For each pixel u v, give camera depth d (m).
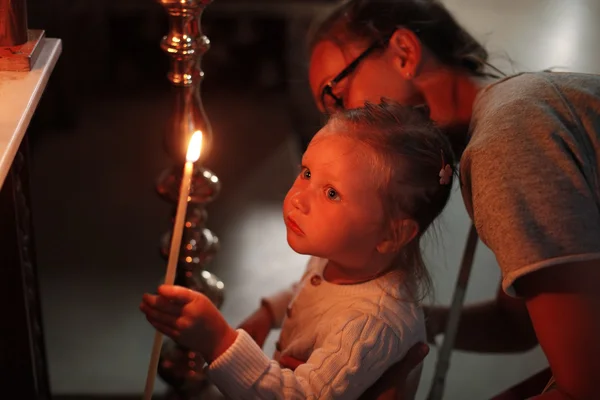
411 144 0.82
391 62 0.97
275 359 0.93
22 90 0.79
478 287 1.32
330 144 0.82
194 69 0.99
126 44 3.25
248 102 3.17
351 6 1.01
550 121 0.72
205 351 0.77
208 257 1.12
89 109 3.09
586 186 0.70
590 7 1.16
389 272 0.87
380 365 0.81
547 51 1.12
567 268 0.68
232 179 2.69
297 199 0.82
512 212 0.69
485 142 0.73
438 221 0.93
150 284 2.20
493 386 1.50
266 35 3.23
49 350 1.91
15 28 0.85
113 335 1.98
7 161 0.65
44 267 2.24
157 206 2.56
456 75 0.97
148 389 0.76
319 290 0.89
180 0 0.94
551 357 0.70
